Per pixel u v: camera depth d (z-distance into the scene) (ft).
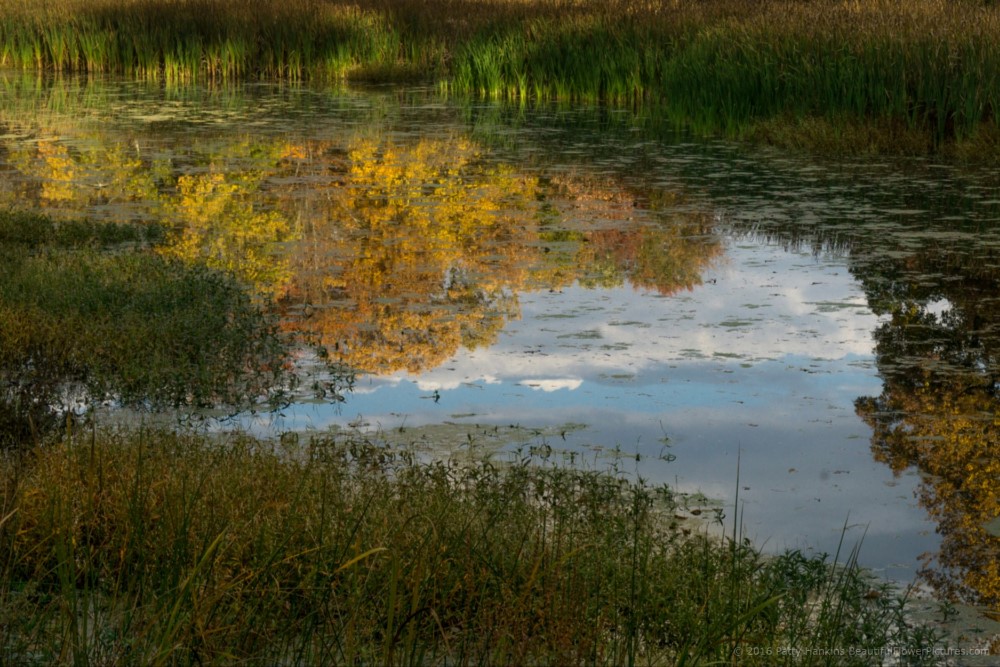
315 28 98.63
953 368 27.09
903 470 21.12
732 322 30.99
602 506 18.40
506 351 28.63
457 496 17.97
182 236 40.73
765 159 57.52
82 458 17.75
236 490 16.65
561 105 80.64
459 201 47.98
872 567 17.21
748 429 23.22
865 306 32.40
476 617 14.02
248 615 13.35
